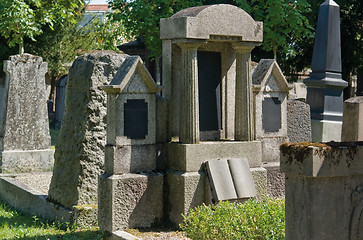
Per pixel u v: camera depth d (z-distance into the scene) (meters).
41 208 9.15
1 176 11.82
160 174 7.73
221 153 7.87
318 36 13.27
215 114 8.33
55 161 8.91
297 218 4.30
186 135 7.67
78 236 7.50
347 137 4.69
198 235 6.45
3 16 16.80
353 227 4.38
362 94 24.66
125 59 7.74
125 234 7.11
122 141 7.47
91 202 8.34
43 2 17.95
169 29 7.77
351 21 22.36
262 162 9.11
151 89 7.69
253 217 6.39
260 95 9.04
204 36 7.63
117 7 23.56
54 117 26.66
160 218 7.74
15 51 25.20
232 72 8.43
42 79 13.23
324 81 12.91
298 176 4.28
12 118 12.85
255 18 20.30
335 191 4.29
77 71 8.64
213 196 7.59
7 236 7.76
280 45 20.69
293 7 19.94
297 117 10.24
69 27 28.78
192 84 7.64
